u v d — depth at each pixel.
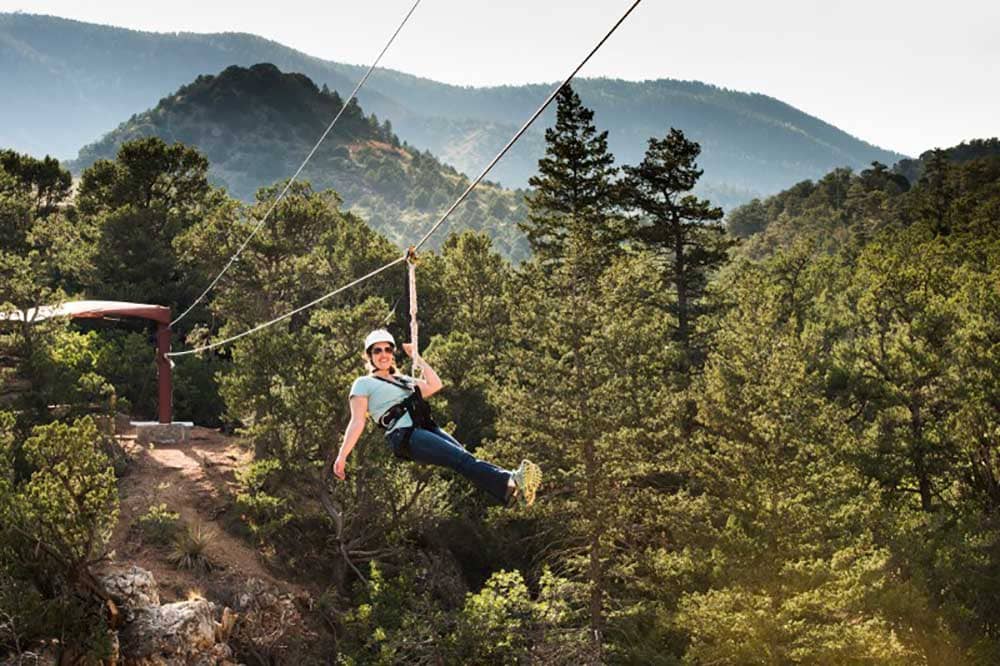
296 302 64.88
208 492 43.19
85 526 29.89
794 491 33.91
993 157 157.75
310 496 44.28
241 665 34.09
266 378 42.25
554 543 41.91
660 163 59.12
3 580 28.81
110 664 30.05
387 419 7.41
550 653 33.31
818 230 194.00
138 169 77.81
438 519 42.62
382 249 67.12
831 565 32.69
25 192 88.06
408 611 33.97
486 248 66.31
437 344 51.16
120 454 44.91
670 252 61.97
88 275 69.19
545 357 40.41
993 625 32.44
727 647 31.75
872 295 48.75
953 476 44.66
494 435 48.66
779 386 36.47
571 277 43.59
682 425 45.66
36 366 43.88
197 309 70.56
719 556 34.69
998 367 42.12
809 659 31.67
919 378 44.69
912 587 31.61
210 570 37.25
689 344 59.09
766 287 68.38
